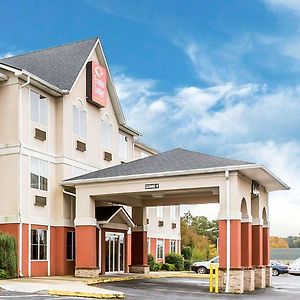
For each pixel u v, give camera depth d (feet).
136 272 107.04
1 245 79.51
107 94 110.63
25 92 87.30
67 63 101.96
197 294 70.64
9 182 84.99
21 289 64.69
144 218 108.58
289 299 67.77
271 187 98.07
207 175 79.71
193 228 236.02
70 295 62.23
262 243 95.14
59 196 93.20
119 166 91.15
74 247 95.40
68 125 96.27
